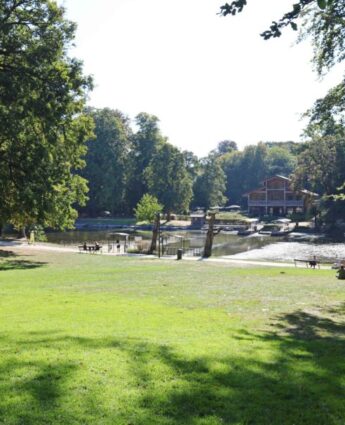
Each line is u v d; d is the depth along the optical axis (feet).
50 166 92.63
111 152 306.35
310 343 26.43
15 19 87.51
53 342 23.95
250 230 244.22
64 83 84.84
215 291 49.01
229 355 22.62
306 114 53.36
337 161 231.71
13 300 39.86
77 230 250.78
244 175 431.84
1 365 20.08
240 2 18.51
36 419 15.15
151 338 25.71
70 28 89.76
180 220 308.60
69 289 49.34
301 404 17.12
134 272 70.85
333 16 43.68
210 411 16.30
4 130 82.38
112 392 17.42
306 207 278.67
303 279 62.54
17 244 148.25
